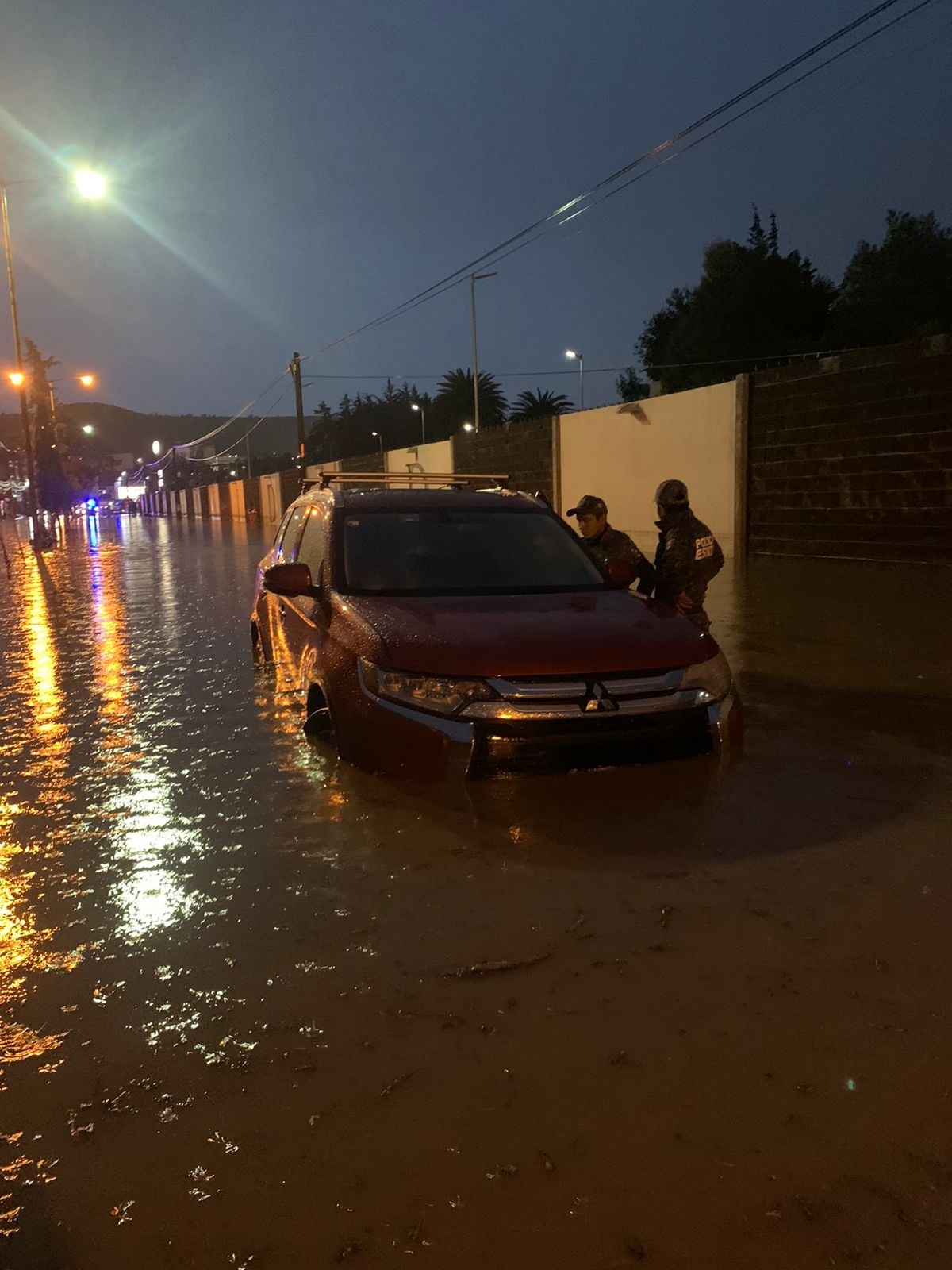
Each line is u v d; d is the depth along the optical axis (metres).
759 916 3.31
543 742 3.99
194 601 14.02
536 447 23.38
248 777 5.05
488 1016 2.76
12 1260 1.94
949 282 35.31
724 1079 2.45
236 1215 2.04
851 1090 2.39
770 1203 2.03
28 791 5.03
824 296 39.59
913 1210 2.01
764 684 6.88
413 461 32.81
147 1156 2.23
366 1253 1.93
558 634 4.28
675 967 2.99
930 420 11.98
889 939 3.14
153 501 109.50
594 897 3.49
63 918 3.49
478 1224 2.00
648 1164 2.16
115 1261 1.93
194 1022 2.78
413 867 3.79
